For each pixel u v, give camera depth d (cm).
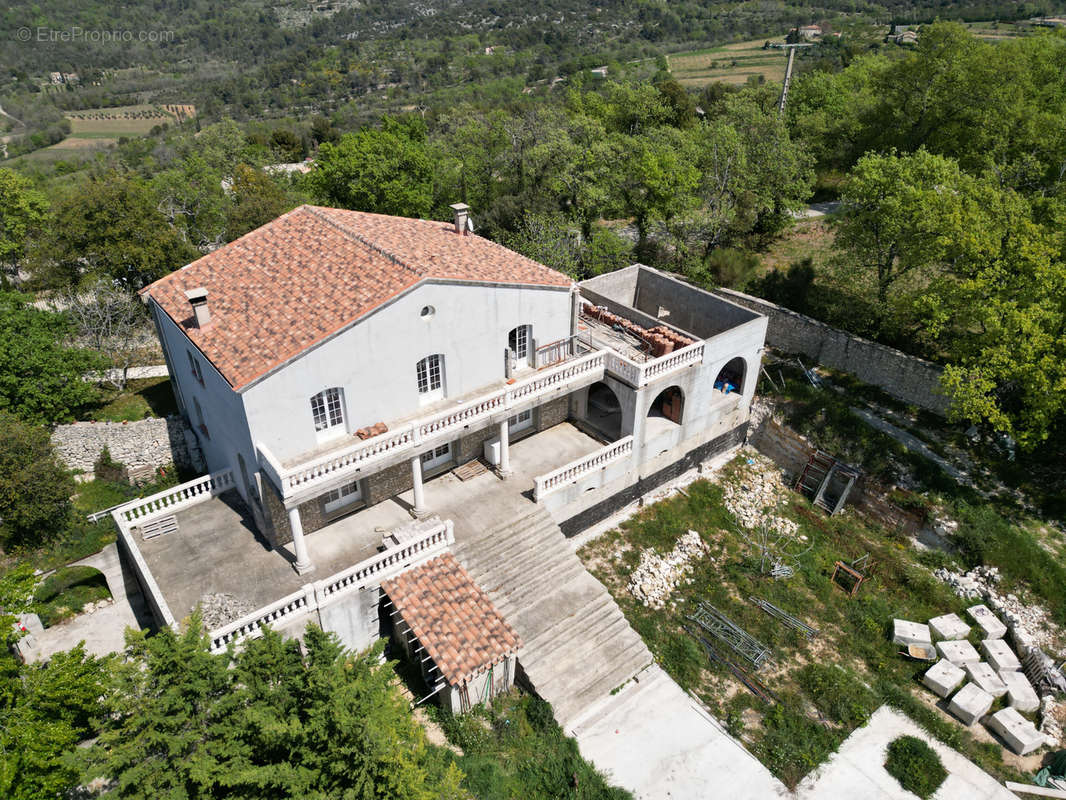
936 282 3247
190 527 2636
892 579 2938
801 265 4209
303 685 1778
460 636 2255
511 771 2175
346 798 1622
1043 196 3641
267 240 2892
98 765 1631
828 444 3356
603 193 4762
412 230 3019
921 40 4959
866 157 3762
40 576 2794
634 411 2923
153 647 1747
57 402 3275
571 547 2728
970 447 3300
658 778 2216
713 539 3103
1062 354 2838
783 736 2344
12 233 5094
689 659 2580
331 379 2395
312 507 2558
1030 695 2456
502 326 2791
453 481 2872
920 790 2198
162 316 2869
